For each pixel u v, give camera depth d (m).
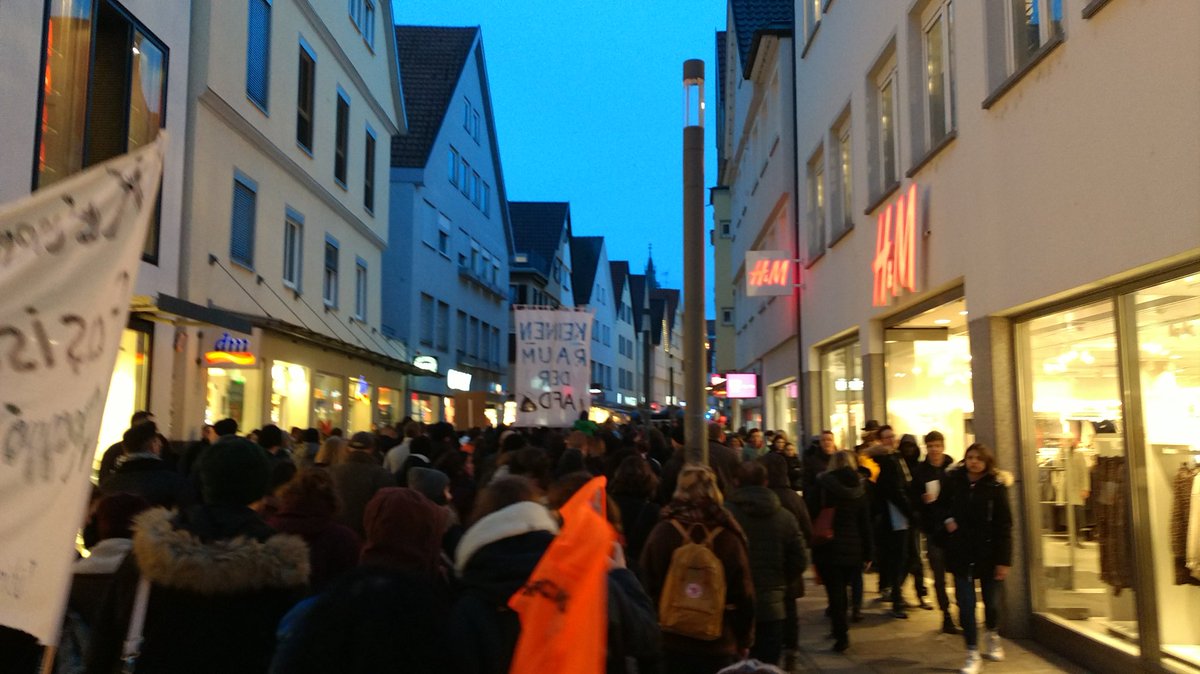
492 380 38.44
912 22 10.54
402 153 28.55
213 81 13.85
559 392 12.52
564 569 2.67
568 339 12.62
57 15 9.94
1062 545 7.65
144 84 11.84
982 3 8.33
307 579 3.29
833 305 14.60
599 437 9.92
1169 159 5.55
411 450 8.75
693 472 4.98
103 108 11.05
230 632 3.05
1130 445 6.46
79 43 10.36
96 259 2.49
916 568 9.74
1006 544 7.10
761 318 23.56
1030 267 7.44
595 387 50.56
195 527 3.14
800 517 6.83
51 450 2.37
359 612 2.51
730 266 38.44
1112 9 6.18
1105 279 6.38
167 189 12.51
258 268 16.02
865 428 10.42
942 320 11.22
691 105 8.52
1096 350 6.95
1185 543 6.02
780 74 18.22
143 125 11.84
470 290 34.72
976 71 8.51
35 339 2.36
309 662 2.47
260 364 15.86
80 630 3.71
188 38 13.11
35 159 9.27
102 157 10.97
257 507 4.82
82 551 5.22
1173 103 5.50
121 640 3.14
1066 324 7.39
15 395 2.31
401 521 2.85
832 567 7.84
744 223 27.08
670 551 4.78
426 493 5.54
